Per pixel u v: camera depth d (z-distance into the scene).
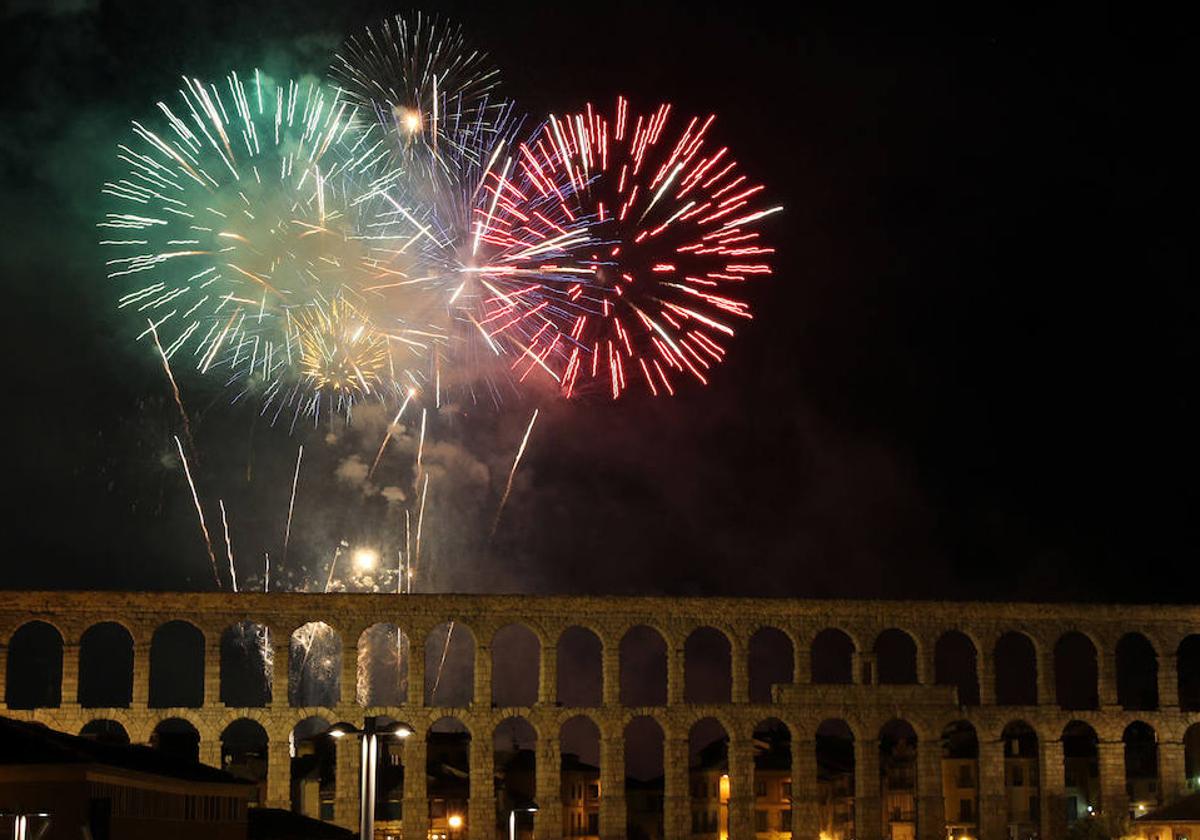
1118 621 185.75
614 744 175.75
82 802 94.19
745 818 177.25
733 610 180.00
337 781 169.88
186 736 175.62
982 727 182.75
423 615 174.12
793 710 179.62
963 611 184.00
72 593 168.00
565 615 177.00
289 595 171.75
